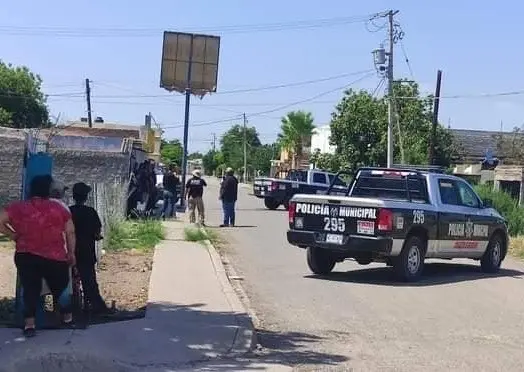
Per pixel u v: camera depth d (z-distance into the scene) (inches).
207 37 1268.5
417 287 559.5
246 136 4552.2
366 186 634.8
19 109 2432.3
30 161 366.6
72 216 391.2
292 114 3218.5
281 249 773.3
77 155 1080.2
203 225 996.6
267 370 320.5
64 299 361.4
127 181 1018.1
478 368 336.8
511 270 706.2
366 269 655.1
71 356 309.4
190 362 329.1
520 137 2236.7
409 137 1920.5
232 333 368.5
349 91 1990.7
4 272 552.7
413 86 1971.0
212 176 5521.7
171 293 466.9
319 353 355.3
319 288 538.3
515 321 447.2
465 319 447.2
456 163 2234.3
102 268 583.2
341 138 1962.4
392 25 1676.9
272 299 489.7
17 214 341.4
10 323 367.2
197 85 1268.5
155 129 2972.4
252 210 1454.2
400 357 352.8
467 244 638.5
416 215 578.9
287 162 3243.1
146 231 786.2
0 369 297.1
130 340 343.0
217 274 554.9
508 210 1116.5
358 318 438.6
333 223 573.3
